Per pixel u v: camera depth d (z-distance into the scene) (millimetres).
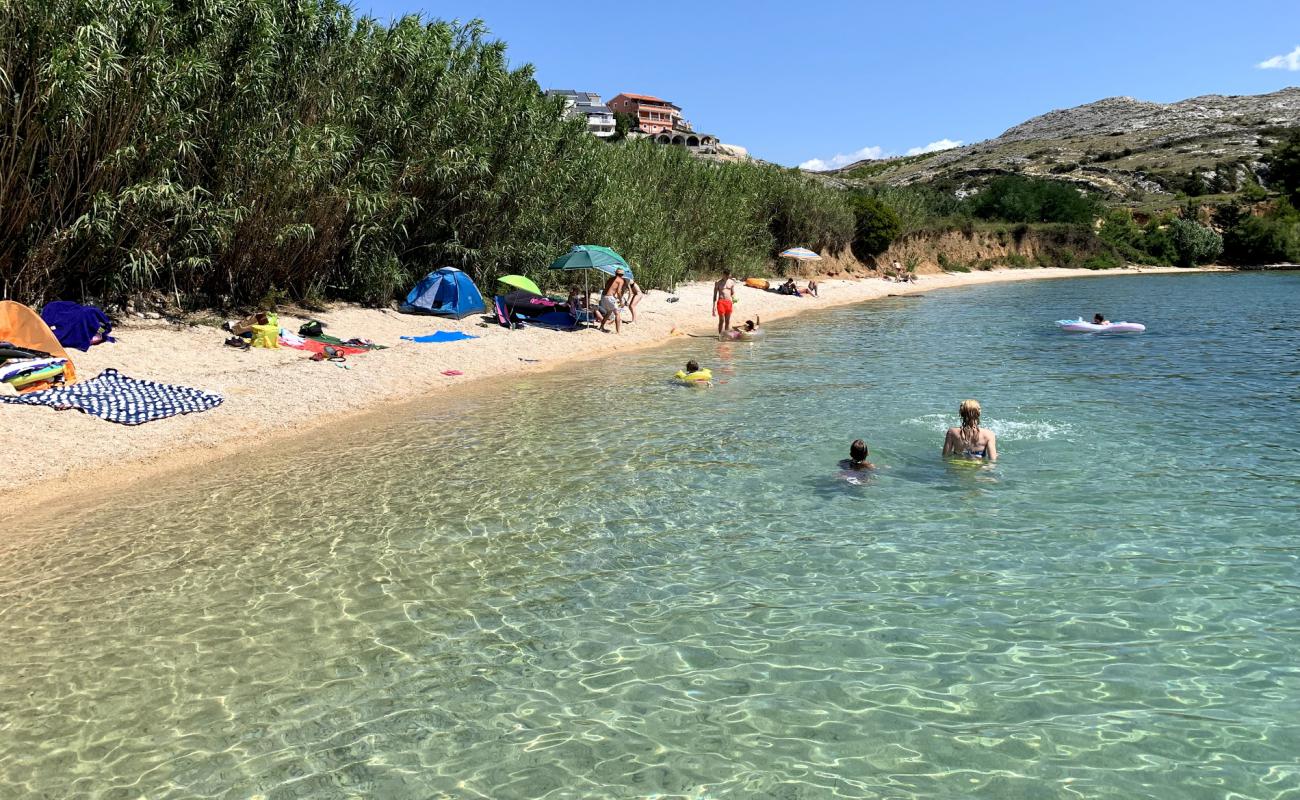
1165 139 117562
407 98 20688
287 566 7168
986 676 5141
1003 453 10305
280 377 14656
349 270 21609
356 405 14117
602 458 10570
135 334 15320
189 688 5219
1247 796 3955
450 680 5270
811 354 20250
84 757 4516
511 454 10859
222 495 9195
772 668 5324
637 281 30531
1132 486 8898
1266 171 93750
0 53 12977
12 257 14250
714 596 6445
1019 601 6176
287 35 17875
